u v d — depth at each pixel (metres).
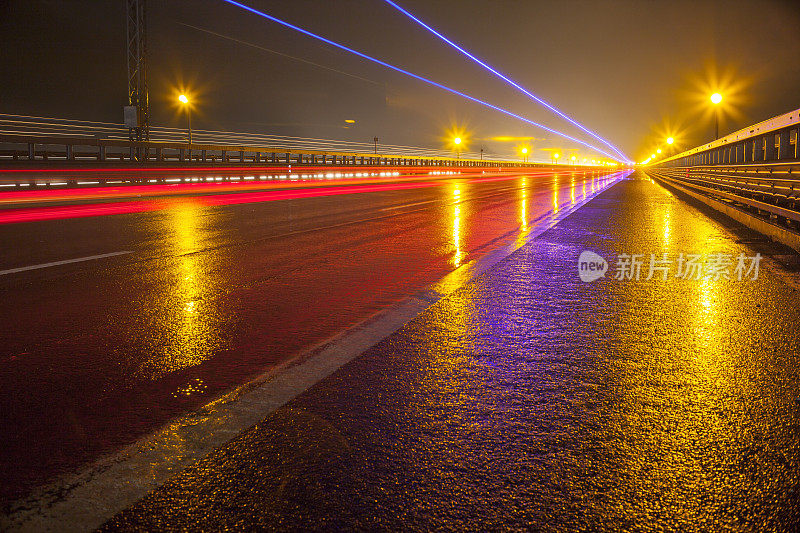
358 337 4.10
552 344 3.93
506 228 11.37
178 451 2.42
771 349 3.79
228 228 10.80
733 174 14.88
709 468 2.27
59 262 7.10
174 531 1.90
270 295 5.46
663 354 3.70
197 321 4.53
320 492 2.11
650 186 34.00
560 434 2.57
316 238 9.58
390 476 2.22
